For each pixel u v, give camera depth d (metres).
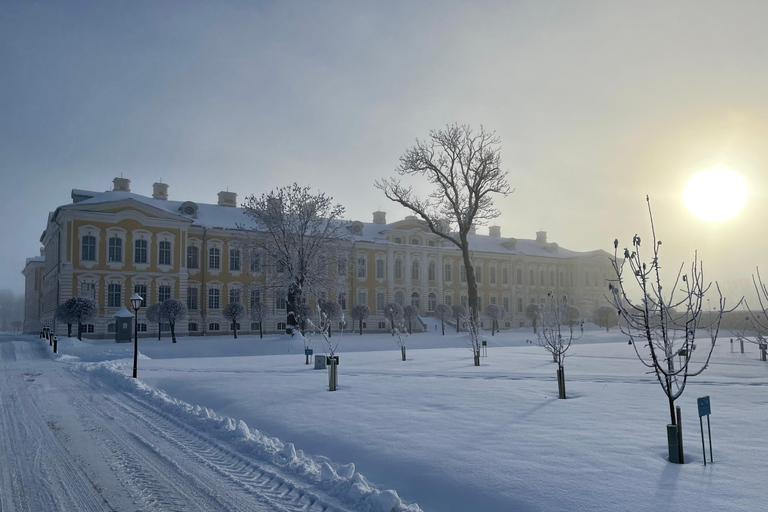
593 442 8.93
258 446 9.88
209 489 7.89
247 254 49.78
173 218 56.97
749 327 60.22
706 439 9.07
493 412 11.80
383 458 8.46
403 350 28.89
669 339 8.55
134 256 55.00
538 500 6.40
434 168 47.41
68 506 7.30
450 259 80.19
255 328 62.19
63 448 10.38
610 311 72.06
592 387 16.05
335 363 15.78
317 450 9.46
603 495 6.43
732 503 6.07
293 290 46.41
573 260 92.19
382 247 73.44
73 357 33.81
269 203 48.06
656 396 14.11
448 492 6.99
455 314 69.31
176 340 46.09
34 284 77.75
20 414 14.02
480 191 47.06
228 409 13.64
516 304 85.50
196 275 59.75
